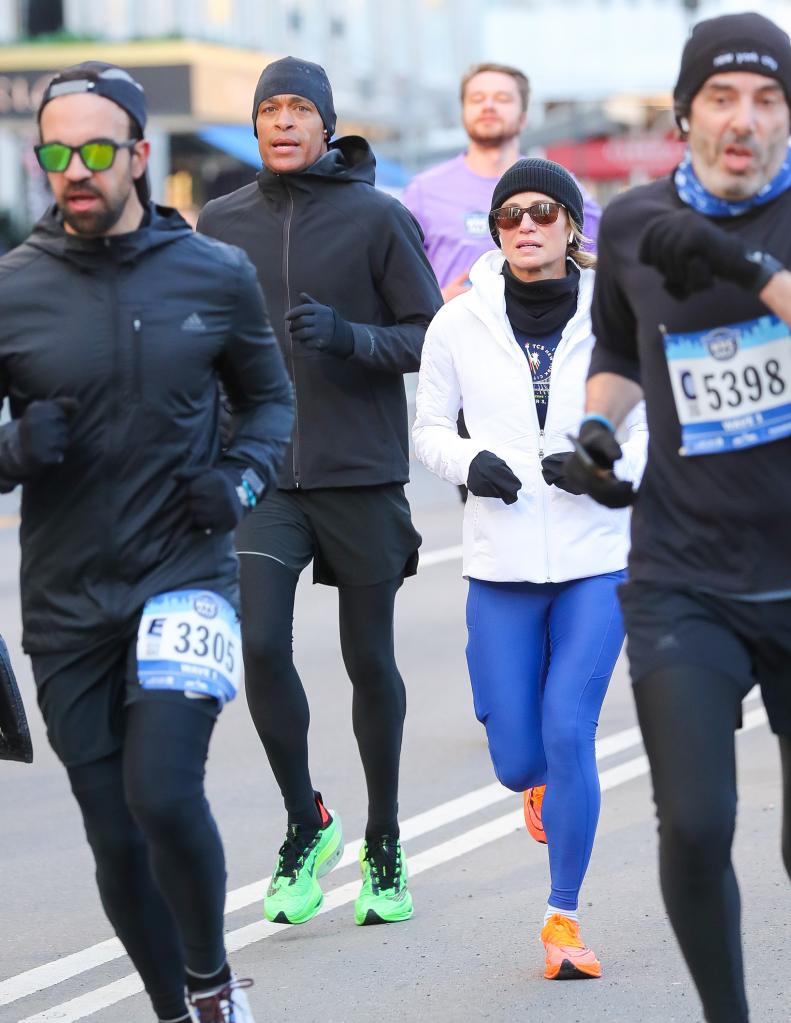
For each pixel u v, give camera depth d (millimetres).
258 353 10961
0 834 17469
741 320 9828
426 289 15375
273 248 15398
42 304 10422
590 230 20578
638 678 10062
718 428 9953
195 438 10617
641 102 105938
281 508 15062
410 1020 12438
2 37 73000
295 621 28734
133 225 10508
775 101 9688
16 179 74875
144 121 10422
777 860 15891
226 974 10555
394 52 97750
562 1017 12406
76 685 10578
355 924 14672
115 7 76438
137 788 10164
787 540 9977
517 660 14125
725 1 105000
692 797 9625
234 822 17547
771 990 12773
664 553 10188
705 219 9703
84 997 13008
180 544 10578
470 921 14609
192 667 10328
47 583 10578
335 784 18938
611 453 10367
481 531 14109
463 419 15438
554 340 14172
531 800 15156
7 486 10359
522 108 22734
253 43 82688
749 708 22328
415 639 26984
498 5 108062
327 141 15797
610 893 15227
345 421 15078
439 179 22875
